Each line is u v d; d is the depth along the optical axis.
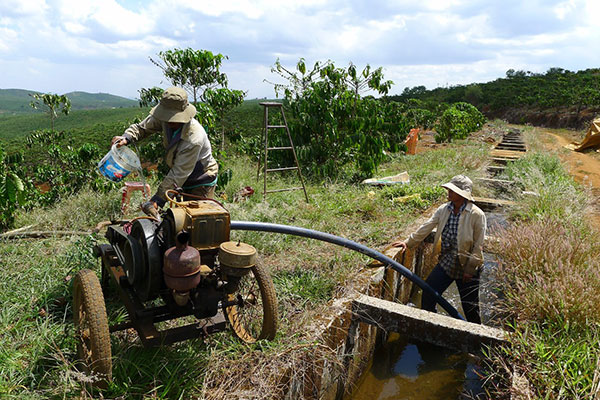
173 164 3.39
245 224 4.17
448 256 4.60
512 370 3.16
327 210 6.89
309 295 3.98
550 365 2.95
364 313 3.91
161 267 2.63
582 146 20.66
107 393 2.53
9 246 4.66
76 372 2.53
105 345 2.44
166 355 2.86
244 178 8.90
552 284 3.83
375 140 10.26
